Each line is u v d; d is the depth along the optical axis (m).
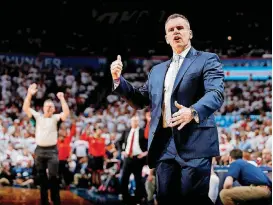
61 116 7.16
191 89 2.42
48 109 7.09
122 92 2.62
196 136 2.36
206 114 2.23
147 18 22.45
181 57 2.53
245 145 11.67
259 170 5.70
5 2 21.67
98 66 20.84
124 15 22.42
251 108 18.77
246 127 14.62
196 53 2.52
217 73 2.40
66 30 21.92
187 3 22.69
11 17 21.66
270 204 5.64
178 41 2.52
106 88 19.81
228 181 5.63
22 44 20.20
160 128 2.48
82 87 19.59
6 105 17.72
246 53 21.72
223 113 18.27
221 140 10.95
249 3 22.62
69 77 19.72
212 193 6.36
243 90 19.70
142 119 14.88
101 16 22.48
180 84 2.43
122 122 15.07
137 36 22.20
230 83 20.41
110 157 11.53
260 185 5.61
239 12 22.84
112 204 8.35
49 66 20.19
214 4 22.81
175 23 2.54
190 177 2.34
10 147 11.45
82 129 13.82
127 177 8.43
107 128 14.32
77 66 20.55
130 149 8.34
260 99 19.27
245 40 22.70
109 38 21.92
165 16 22.59
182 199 2.40
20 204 7.65
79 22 22.31
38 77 19.50
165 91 2.50
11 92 18.47
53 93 19.25
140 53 21.61
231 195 5.64
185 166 2.36
